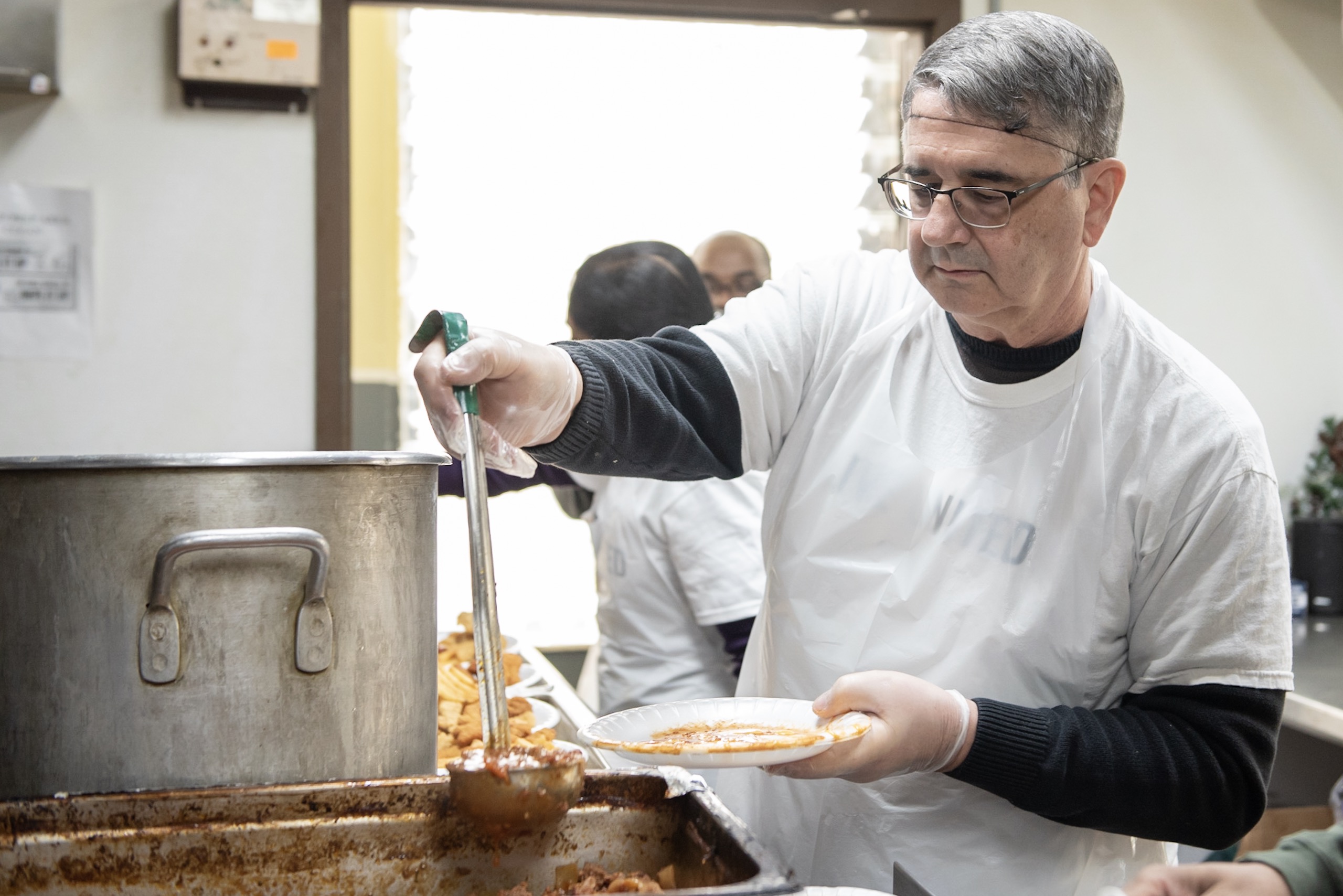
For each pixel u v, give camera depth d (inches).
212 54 94.0
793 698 50.4
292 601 36.1
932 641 47.8
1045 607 46.2
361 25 152.7
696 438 48.1
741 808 53.3
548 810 34.5
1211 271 108.3
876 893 33.6
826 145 125.1
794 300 52.1
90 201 94.6
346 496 36.7
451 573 139.6
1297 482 111.7
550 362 42.2
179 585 35.0
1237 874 32.1
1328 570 107.4
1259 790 43.6
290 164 97.5
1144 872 33.2
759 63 127.9
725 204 131.8
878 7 102.7
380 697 37.8
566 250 137.5
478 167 134.9
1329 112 109.3
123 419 96.1
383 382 156.2
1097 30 104.6
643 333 70.8
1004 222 40.9
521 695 66.8
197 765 35.5
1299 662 87.9
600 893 33.6
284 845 35.2
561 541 143.2
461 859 36.3
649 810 37.2
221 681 35.5
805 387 51.8
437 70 132.5
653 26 129.7
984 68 40.3
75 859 33.9
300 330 98.4
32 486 34.5
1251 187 108.3
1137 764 42.3
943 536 47.8
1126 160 106.2
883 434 49.6
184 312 96.7
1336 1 108.0
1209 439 44.3
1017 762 42.2
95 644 34.8
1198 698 44.0
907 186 43.4
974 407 48.1
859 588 49.2
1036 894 46.6
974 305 42.8
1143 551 45.5
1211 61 106.7
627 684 76.5
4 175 93.0
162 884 34.4
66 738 34.9
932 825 47.2
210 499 35.0
